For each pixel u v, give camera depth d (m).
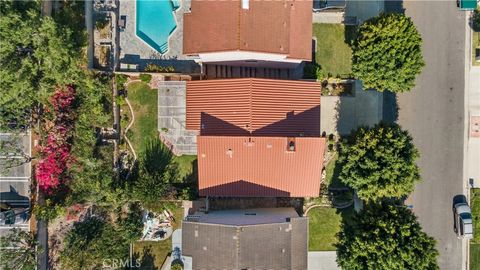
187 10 45.50
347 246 40.84
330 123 46.75
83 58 42.69
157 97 45.84
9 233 44.50
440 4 46.88
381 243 37.84
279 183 41.75
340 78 46.03
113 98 44.94
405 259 37.53
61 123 43.72
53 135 43.56
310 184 42.09
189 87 42.06
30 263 41.94
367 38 39.97
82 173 44.00
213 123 40.91
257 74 45.75
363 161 40.19
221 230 39.12
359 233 39.84
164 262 46.69
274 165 41.00
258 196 42.22
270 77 45.91
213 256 39.53
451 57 47.19
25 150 44.50
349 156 40.88
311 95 41.84
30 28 38.06
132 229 44.44
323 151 41.03
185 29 39.22
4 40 38.03
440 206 47.56
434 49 47.09
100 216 46.28
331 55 46.22
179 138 45.66
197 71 45.84
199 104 41.59
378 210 40.66
